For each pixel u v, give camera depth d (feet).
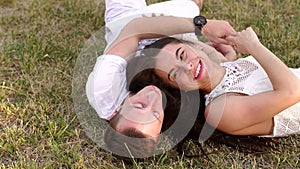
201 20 8.67
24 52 9.75
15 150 8.21
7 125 8.57
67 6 10.87
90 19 10.53
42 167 7.94
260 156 8.15
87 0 11.00
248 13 10.68
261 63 8.01
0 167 7.98
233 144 8.27
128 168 8.01
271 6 10.82
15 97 9.03
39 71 9.45
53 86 9.12
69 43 10.00
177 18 8.61
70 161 8.00
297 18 10.52
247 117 7.93
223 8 10.74
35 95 8.96
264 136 8.27
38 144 8.29
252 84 8.13
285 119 8.05
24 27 10.38
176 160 8.08
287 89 7.77
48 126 8.46
